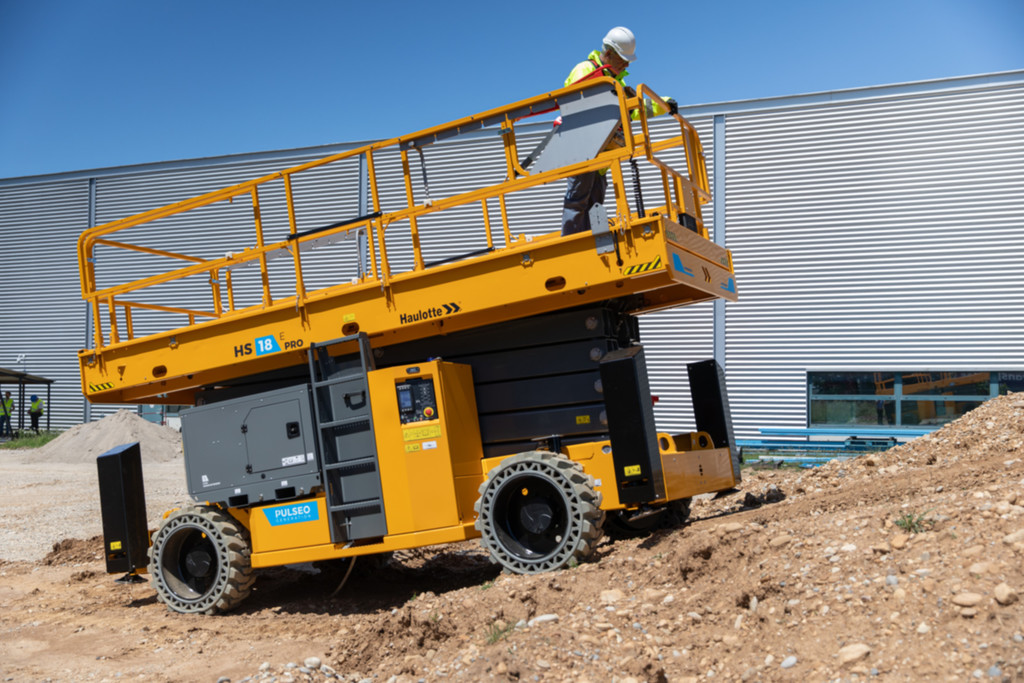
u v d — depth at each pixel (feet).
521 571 18.66
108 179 88.33
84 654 18.53
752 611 13.24
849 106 68.28
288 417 21.45
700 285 20.12
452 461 19.52
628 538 23.38
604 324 19.94
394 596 22.50
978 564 12.05
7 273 91.81
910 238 66.64
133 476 25.00
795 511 19.81
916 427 65.98
